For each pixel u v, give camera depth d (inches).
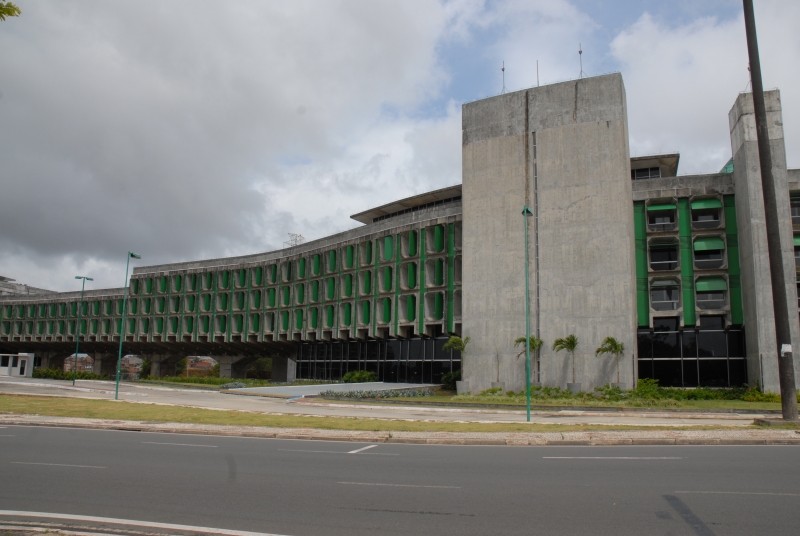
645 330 1678.2
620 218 1565.0
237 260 2765.7
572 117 1659.7
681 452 574.6
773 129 1507.1
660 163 1882.4
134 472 463.5
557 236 1627.7
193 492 392.2
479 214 1749.5
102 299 3208.7
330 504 358.9
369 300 2129.7
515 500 367.9
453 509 345.7
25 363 2464.3
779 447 606.2
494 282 1692.9
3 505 354.9
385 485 415.5
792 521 316.5
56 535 290.0
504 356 1643.7
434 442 664.4
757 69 825.5
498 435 681.6
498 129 1756.9
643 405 1259.8
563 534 294.7
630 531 299.0
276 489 402.0
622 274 1540.4
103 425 805.9
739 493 383.6
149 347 3164.4
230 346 2856.8
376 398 1486.2
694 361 1627.7
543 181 1668.3
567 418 1010.1
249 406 1210.0
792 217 1622.8
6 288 4060.0
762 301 1449.3
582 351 1549.0
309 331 2358.5
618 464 503.2
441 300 1913.1
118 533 298.2
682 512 336.2
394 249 2057.1
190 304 2859.3
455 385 1804.9
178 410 1015.6
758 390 1433.3
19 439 672.4
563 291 1596.9
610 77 1633.9
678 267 1653.5
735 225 1625.2
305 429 749.9
